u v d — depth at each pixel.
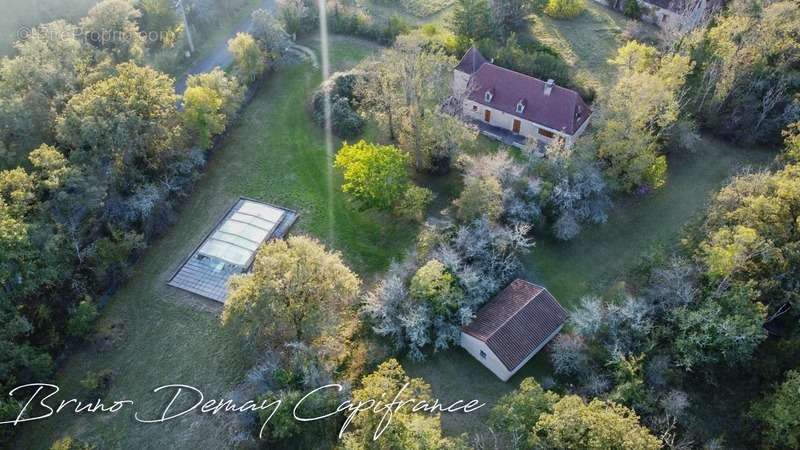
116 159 58.84
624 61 72.00
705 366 49.38
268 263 47.03
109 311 54.53
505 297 52.88
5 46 76.62
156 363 51.19
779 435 43.34
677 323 49.38
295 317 48.16
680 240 60.00
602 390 47.25
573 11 93.31
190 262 58.31
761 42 69.56
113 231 55.91
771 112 70.31
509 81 71.19
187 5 88.50
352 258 58.75
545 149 67.00
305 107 75.75
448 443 41.62
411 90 64.88
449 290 51.81
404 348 51.75
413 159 66.94
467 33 85.81
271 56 80.81
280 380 46.91
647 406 45.62
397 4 98.38
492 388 49.75
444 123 63.62
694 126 68.94
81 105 57.44
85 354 51.62
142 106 60.19
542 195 58.75
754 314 46.94
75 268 54.97
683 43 74.31
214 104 65.00
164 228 60.97
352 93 75.19
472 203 56.84
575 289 56.56
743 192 56.09
